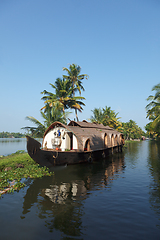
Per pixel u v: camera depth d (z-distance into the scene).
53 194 7.09
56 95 27.14
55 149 13.69
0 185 7.83
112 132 22.89
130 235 4.20
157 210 5.54
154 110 20.08
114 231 4.38
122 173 10.94
